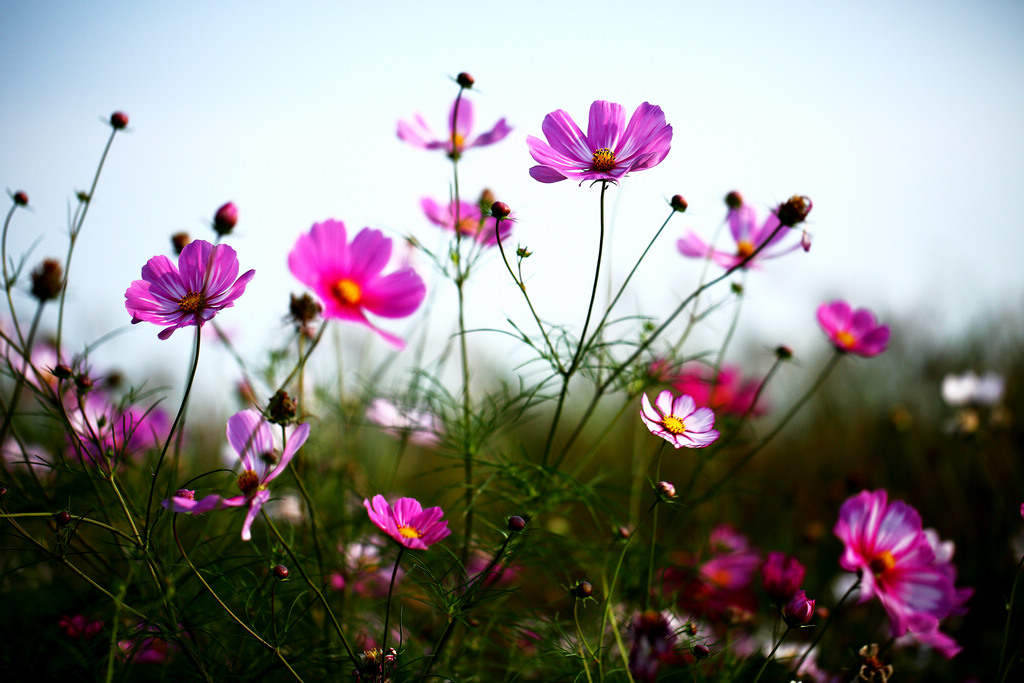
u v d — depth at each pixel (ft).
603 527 3.06
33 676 2.20
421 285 2.25
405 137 2.59
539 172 2.10
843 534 2.10
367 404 2.75
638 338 2.58
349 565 2.62
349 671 2.27
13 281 2.22
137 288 1.97
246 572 2.33
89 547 2.27
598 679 2.26
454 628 2.44
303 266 2.16
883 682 2.25
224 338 2.53
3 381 2.64
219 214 2.28
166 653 2.27
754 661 2.49
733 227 2.70
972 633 2.93
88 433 2.25
